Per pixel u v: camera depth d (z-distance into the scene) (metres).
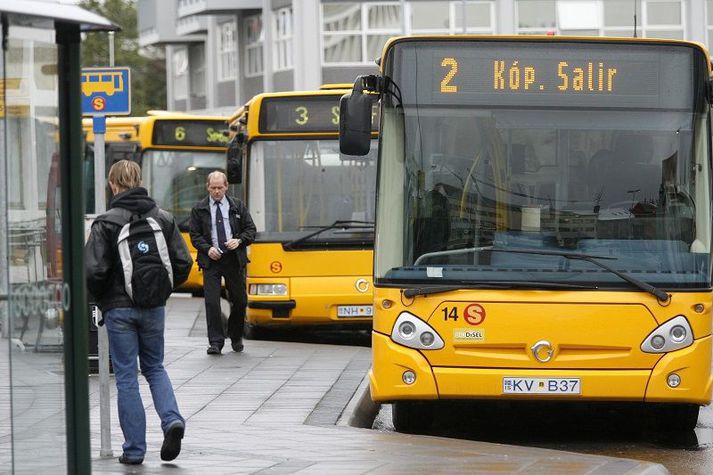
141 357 16.41
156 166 47.28
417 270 19.34
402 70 19.83
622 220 19.38
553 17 88.56
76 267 12.33
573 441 19.94
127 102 17.53
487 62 19.78
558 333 18.86
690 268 19.19
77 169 12.35
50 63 12.30
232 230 29.06
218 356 28.50
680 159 19.59
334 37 89.50
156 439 18.33
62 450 12.45
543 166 19.58
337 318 32.56
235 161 32.56
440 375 18.92
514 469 15.54
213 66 108.31
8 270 12.59
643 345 18.88
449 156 19.66
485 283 19.06
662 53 19.77
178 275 16.62
